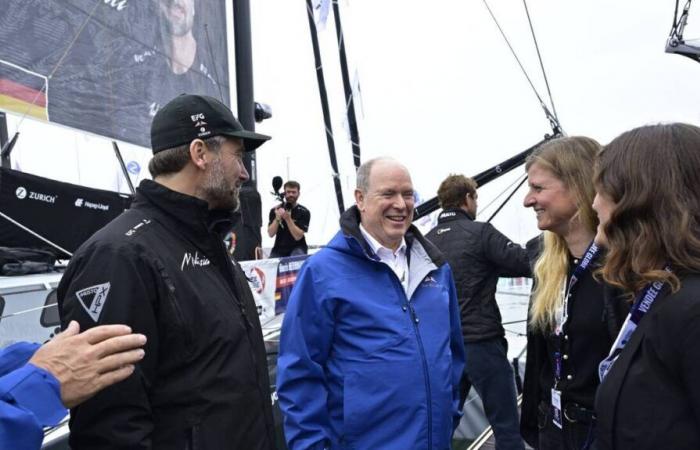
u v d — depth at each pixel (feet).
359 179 5.80
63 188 8.91
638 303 3.22
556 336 5.02
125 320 3.57
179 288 3.90
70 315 3.62
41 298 6.13
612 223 3.22
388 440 5.00
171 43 10.87
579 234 5.09
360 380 5.10
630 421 2.95
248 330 4.42
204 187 4.36
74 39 8.71
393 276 5.45
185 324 3.85
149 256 3.81
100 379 3.05
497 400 8.77
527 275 8.26
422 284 5.68
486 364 8.73
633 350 3.05
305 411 5.12
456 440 10.77
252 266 8.84
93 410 3.49
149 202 4.18
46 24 8.25
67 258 8.99
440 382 5.24
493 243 8.55
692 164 2.98
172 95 10.90
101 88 9.26
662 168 3.00
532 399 5.55
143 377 3.64
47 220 8.66
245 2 13.56
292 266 10.28
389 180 5.52
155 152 4.36
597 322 4.64
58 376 2.94
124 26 9.68
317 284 5.35
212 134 4.33
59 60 8.48
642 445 2.88
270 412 4.46
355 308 5.23
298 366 5.22
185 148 4.29
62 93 8.56
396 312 5.30
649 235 3.00
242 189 11.54
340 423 5.21
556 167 5.06
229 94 12.89
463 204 9.41
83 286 3.63
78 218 9.19
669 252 2.93
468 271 8.75
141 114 10.14
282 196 16.47
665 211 2.96
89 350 3.04
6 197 8.09
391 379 5.06
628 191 3.08
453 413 5.95
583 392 4.75
